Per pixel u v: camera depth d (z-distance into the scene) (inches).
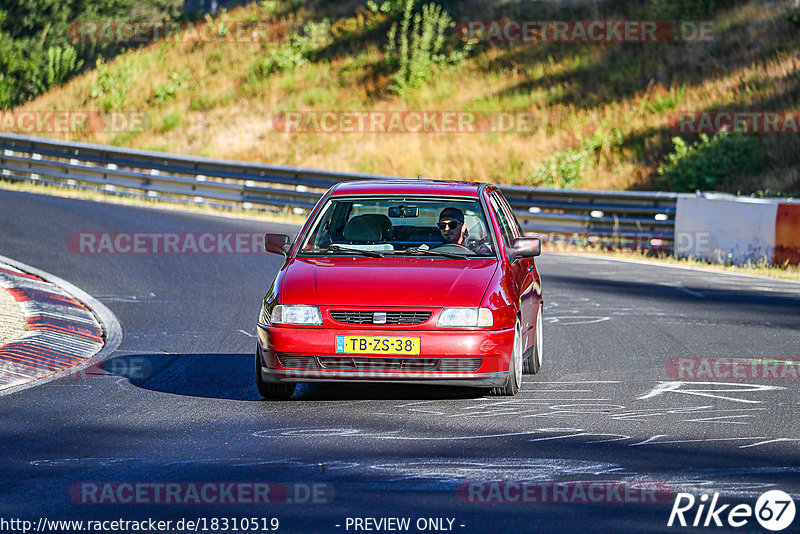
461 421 979.3
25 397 1092.5
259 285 2031.3
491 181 3823.8
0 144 3882.9
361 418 994.7
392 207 1215.6
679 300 1911.9
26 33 6678.2
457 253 1163.3
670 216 2844.5
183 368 1273.4
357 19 5565.9
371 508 695.7
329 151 4266.7
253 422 976.3
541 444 884.0
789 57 4165.8
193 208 3427.7
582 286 2102.6
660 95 4153.5
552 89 4480.8
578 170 3708.2
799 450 866.1
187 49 5679.1
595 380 1202.0
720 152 3486.7
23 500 714.2
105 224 2815.0
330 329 1031.0
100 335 1512.1
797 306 1846.7
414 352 1023.0
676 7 4896.7
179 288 1969.7
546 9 5408.5
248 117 4763.8
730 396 1106.1
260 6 6186.0
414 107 4579.2
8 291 1728.6
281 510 690.8
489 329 1037.2
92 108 5152.6
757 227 2539.4
